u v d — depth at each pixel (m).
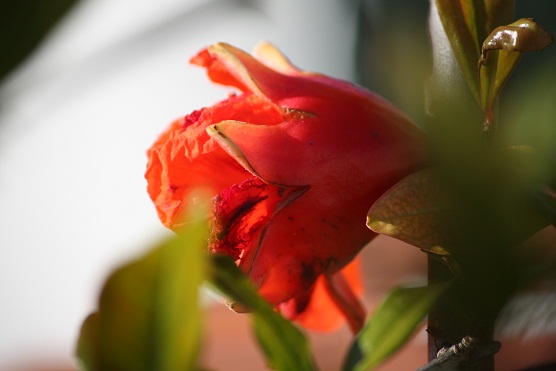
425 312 0.24
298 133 0.26
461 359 0.25
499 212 0.24
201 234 0.21
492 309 0.24
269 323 0.23
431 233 0.25
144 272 0.21
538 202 0.25
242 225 0.26
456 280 0.24
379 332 0.24
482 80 0.26
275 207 0.26
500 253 0.24
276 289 0.26
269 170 0.26
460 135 0.26
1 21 0.24
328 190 0.26
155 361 0.21
